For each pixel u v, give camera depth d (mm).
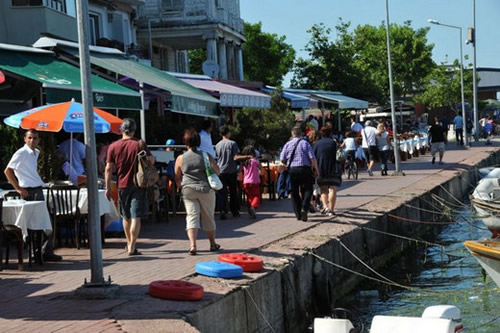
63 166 15398
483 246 13781
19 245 11484
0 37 27109
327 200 18281
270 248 13312
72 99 14438
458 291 15133
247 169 17656
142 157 12500
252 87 36781
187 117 29422
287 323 11688
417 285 16094
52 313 8641
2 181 15375
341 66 54000
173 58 47750
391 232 19219
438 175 29750
